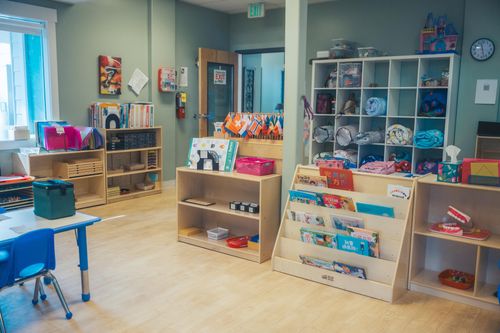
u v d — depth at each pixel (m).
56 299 3.02
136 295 3.11
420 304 3.01
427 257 3.43
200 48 6.99
